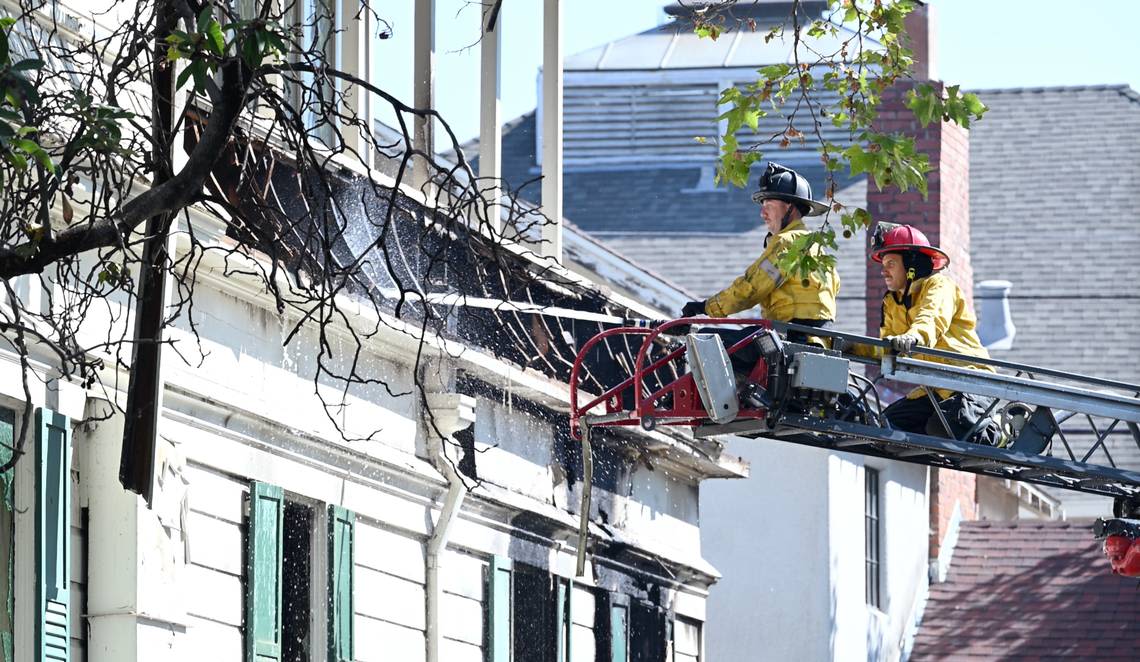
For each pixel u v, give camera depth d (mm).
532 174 81000
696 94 84938
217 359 22906
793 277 24516
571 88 86188
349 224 25453
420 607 27188
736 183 20594
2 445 19500
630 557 33875
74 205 19844
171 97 18797
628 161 84750
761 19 87812
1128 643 53406
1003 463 26859
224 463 22875
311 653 24625
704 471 36438
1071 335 85000
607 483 33125
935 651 54406
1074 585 56094
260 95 16422
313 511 24969
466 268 28172
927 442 25781
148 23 17234
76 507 20797
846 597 50938
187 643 21906
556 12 31266
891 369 25000
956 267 62969
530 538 30219
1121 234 88625
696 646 37562
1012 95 96125
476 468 28359
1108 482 27328
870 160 19859
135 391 19688
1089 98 95500
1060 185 91062
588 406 25000
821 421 24750
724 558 50688
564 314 26500
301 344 24734
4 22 14664
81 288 20562
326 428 25047
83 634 20719
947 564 57688
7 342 19484
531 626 30156
